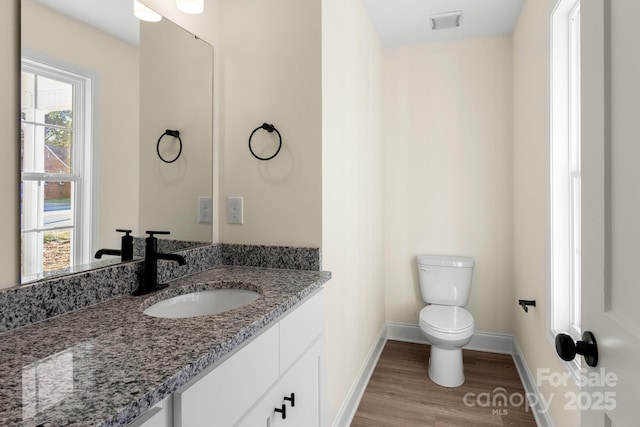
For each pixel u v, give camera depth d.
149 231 1.29
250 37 1.67
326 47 1.63
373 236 2.63
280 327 1.11
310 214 1.58
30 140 0.96
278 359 1.10
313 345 1.39
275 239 1.64
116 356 0.73
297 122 1.60
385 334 3.07
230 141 1.70
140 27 1.31
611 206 0.66
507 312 2.79
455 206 2.89
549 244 1.75
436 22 2.57
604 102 0.68
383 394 2.24
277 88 1.63
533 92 2.06
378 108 2.80
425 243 2.97
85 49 1.11
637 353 0.56
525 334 2.34
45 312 0.95
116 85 1.22
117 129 1.22
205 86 1.64
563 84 1.70
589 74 0.74
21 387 0.61
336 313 1.78
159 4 1.40
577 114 1.67
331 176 1.70
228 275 1.48
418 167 2.97
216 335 0.84
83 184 1.11
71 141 1.07
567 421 1.52
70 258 1.06
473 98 2.83
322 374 1.47
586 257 0.75
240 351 0.90
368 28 2.47
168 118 1.44
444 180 2.91
